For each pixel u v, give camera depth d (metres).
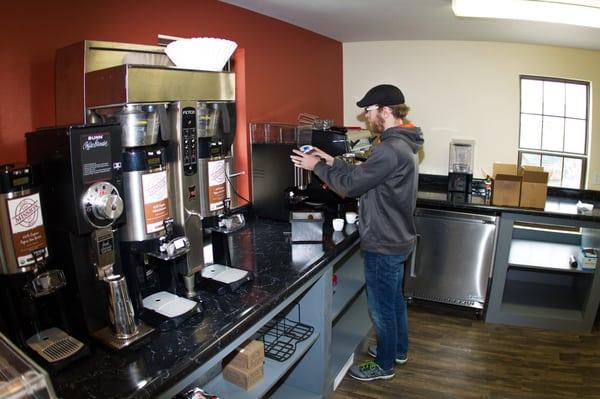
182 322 1.30
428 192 3.47
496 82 3.54
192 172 1.37
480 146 3.66
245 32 2.44
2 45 1.31
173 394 1.12
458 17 2.46
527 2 1.81
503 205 3.00
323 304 1.98
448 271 3.16
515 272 3.69
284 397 2.06
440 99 3.69
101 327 1.22
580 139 3.51
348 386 2.41
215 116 1.50
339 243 2.09
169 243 1.30
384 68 3.78
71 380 1.04
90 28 1.57
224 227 1.60
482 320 3.18
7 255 1.04
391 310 2.28
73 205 1.09
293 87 3.01
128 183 1.23
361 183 2.00
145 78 1.19
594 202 3.31
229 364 1.69
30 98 1.39
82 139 1.07
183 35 2.02
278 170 2.40
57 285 1.10
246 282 1.60
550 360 2.69
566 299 3.32
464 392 2.37
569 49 3.36
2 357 0.88
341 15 2.57
